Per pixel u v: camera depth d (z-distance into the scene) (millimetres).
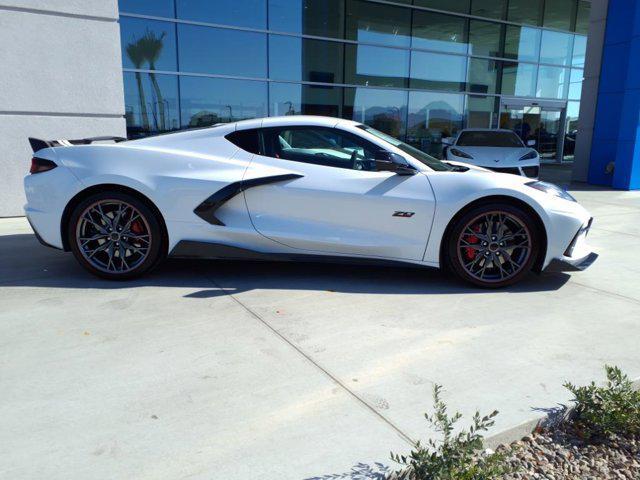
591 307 3740
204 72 10922
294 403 2393
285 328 3254
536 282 4336
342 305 3684
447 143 10648
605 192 10695
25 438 2109
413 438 2148
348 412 2326
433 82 14406
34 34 6504
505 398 2469
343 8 12414
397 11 13242
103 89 7047
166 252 4156
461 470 1908
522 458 2143
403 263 4082
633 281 4422
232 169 4035
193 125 10992
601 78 11688
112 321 3318
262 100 11750
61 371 2660
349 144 4125
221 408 2346
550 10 16109
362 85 13172
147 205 4027
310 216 4051
